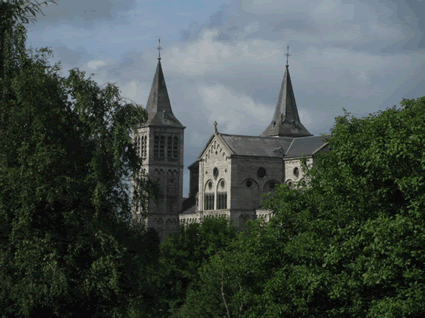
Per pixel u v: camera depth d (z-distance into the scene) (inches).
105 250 2310.5
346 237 1987.0
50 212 2333.9
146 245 2591.0
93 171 2420.0
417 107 2207.2
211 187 6761.8
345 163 2053.4
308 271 2022.6
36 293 2150.6
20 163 2284.7
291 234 2425.0
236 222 6417.3
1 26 2073.1
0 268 2182.6
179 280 4776.1
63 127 2425.0
